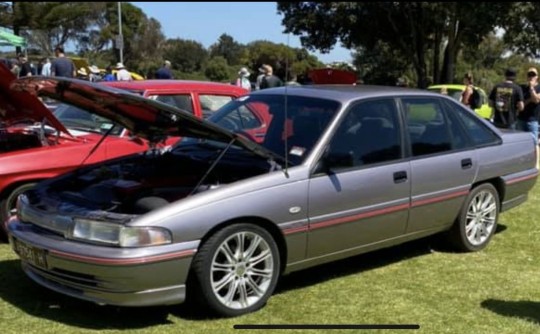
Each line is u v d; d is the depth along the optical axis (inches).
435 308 183.5
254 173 182.2
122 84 273.0
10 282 194.4
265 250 175.3
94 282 155.9
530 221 289.6
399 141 207.8
